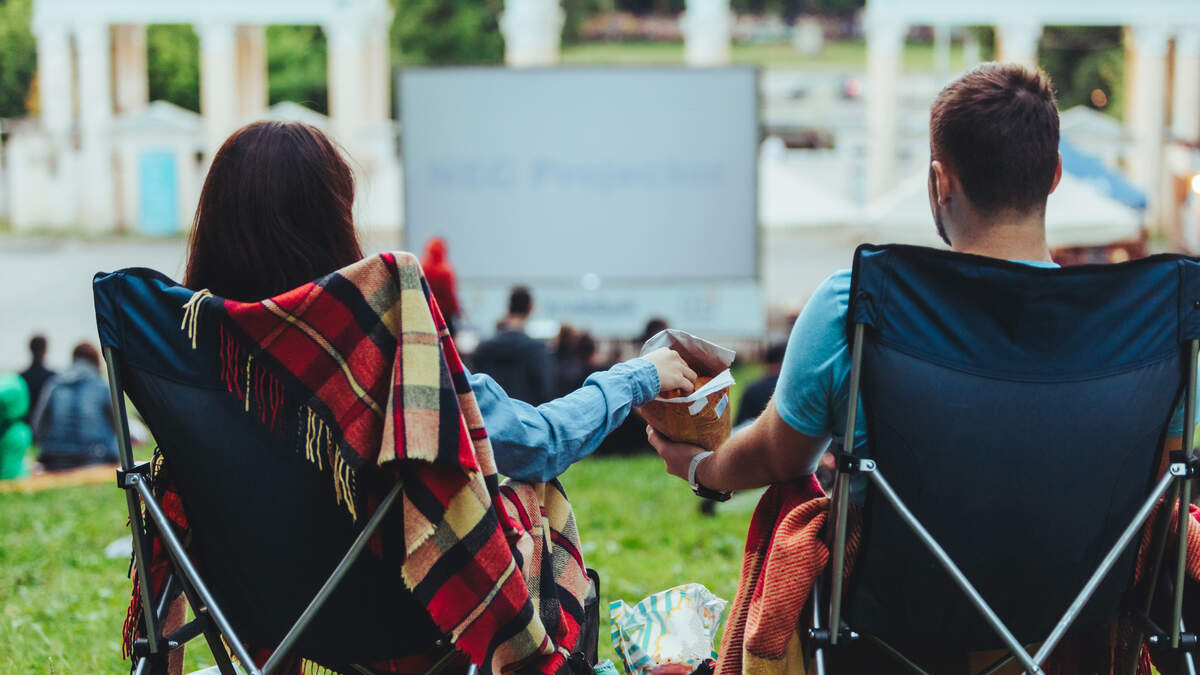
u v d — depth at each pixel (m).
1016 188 2.29
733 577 5.53
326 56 46.56
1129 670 2.46
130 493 2.28
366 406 2.16
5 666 4.17
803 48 67.25
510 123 17.14
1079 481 2.22
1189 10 26.59
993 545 2.23
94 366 10.98
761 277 17.39
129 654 2.47
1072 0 25.83
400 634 2.32
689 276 17.38
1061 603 2.29
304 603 2.33
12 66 43.78
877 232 18.62
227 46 27.67
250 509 2.27
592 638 2.76
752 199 17.31
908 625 2.31
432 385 2.13
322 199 2.38
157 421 2.28
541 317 17.27
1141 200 20.80
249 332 2.19
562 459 2.54
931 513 2.22
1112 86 49.31
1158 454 2.29
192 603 2.40
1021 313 2.17
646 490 8.95
